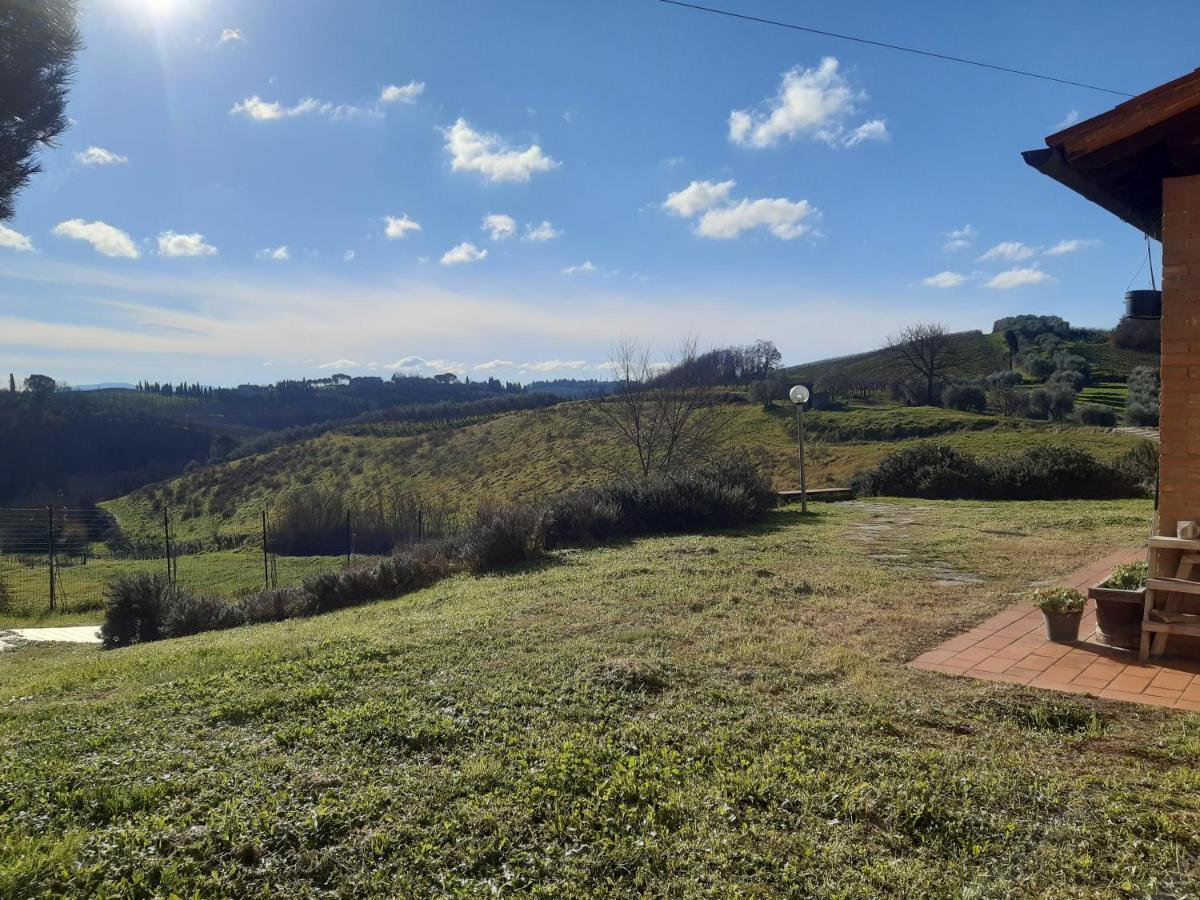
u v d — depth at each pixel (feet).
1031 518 43.80
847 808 10.59
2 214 15.14
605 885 9.08
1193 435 16.53
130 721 15.43
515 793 11.26
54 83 15.17
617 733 13.60
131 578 43.62
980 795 10.93
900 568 30.45
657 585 27.89
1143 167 17.94
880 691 15.72
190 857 9.71
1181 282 16.42
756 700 15.38
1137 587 18.80
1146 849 9.52
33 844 10.01
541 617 23.67
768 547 36.24
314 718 14.98
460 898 8.82
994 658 17.95
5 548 97.96
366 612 29.96
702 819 10.45
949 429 138.10
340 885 9.14
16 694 19.88
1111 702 14.74
